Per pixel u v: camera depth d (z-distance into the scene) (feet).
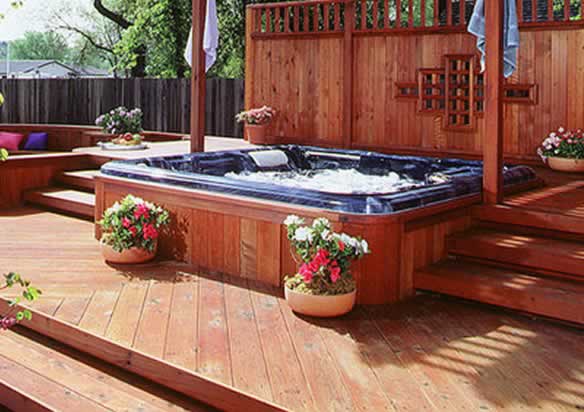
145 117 37.32
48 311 11.37
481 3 14.83
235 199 13.73
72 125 38.19
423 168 21.30
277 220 13.08
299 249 11.49
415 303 12.27
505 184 16.28
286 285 11.79
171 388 9.31
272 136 28.35
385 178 22.21
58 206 21.13
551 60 21.80
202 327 10.77
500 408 7.98
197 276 13.89
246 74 28.81
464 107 23.81
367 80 25.63
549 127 22.11
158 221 14.70
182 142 28.89
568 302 10.82
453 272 12.55
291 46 27.45
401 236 12.28
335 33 26.17
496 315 11.62
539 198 15.64
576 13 35.55
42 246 16.35
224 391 8.61
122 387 9.49
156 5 48.26
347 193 12.62
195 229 14.74
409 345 10.12
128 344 9.96
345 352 9.80
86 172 23.29
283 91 27.91
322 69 26.78
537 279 12.11
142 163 18.61
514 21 15.06
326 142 26.96
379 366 9.29
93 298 12.17
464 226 14.51
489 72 14.38
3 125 35.42
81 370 10.05
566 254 12.10
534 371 9.14
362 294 12.14
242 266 13.88
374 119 25.66
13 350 10.78
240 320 11.15
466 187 14.64
